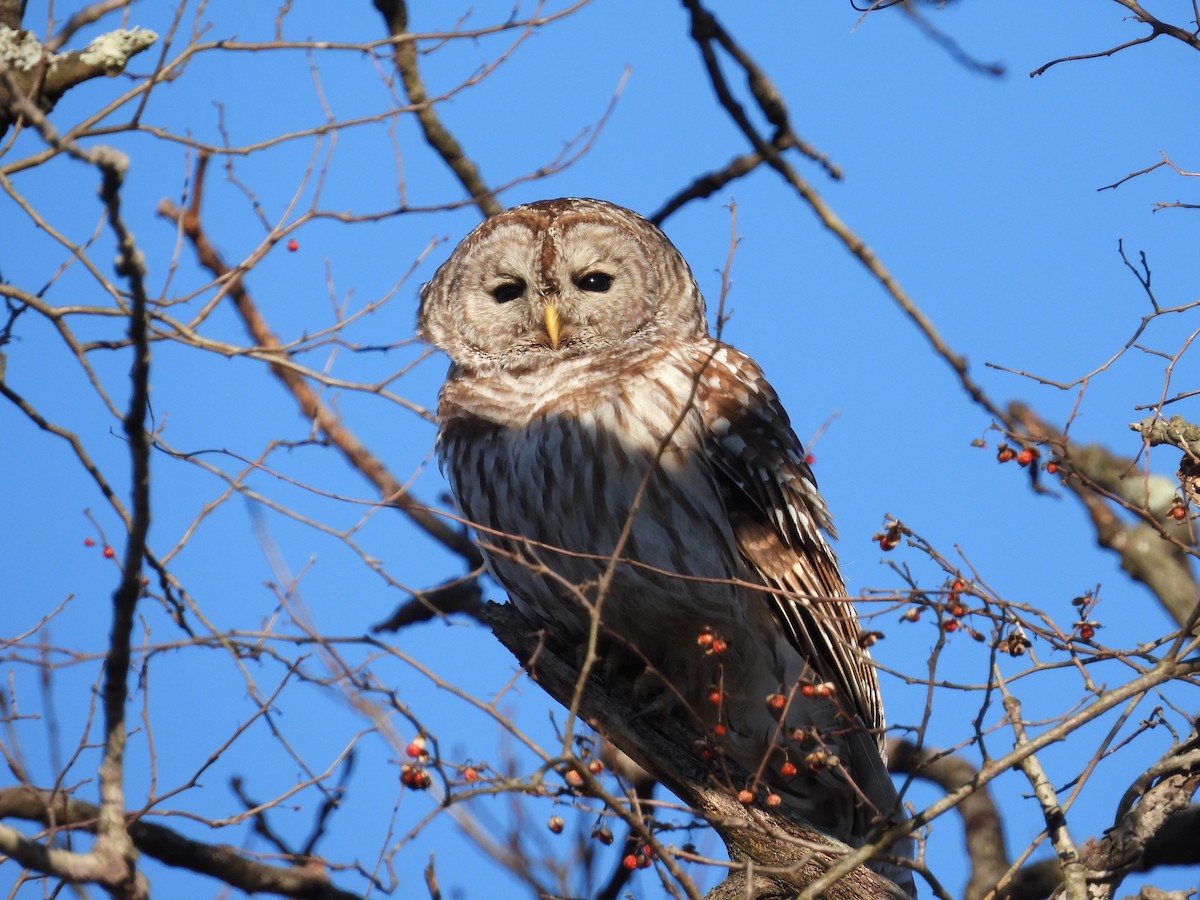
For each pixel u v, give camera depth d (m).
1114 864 8.50
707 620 10.91
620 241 12.05
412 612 11.49
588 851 10.49
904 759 12.31
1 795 8.50
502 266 12.06
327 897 9.22
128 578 7.02
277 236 9.36
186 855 9.06
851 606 10.47
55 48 8.38
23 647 7.91
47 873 6.63
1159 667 7.57
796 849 9.12
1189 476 8.70
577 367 11.29
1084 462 11.91
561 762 6.75
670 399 10.94
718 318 7.63
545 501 10.88
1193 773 8.67
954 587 7.63
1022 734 8.02
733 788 9.14
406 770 7.70
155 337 8.45
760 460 11.25
